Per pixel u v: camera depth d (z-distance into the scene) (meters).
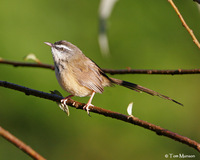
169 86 13.68
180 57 13.82
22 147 4.71
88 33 14.87
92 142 12.90
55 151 12.53
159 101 13.45
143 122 5.73
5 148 12.18
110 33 14.29
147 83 13.66
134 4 14.39
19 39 13.97
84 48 14.58
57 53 8.51
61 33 14.63
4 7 14.31
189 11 13.48
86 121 13.10
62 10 15.09
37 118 12.95
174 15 13.90
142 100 13.38
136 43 14.16
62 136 12.87
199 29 13.70
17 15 14.37
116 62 14.16
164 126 13.15
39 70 13.35
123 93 13.40
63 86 8.58
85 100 13.22
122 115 6.05
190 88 13.70
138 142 12.85
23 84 13.08
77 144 12.85
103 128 13.10
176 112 13.42
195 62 13.75
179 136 5.33
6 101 13.03
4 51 13.62
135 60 14.02
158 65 13.79
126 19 14.41
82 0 15.39
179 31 13.93
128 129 13.01
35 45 14.06
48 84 13.29
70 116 13.09
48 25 14.66
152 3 14.20
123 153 12.74
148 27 14.23
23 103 13.03
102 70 8.83
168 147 12.57
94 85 8.41
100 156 12.72
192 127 13.28
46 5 14.96
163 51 13.95
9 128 12.69
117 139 12.95
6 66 13.23
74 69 8.38
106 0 8.39
